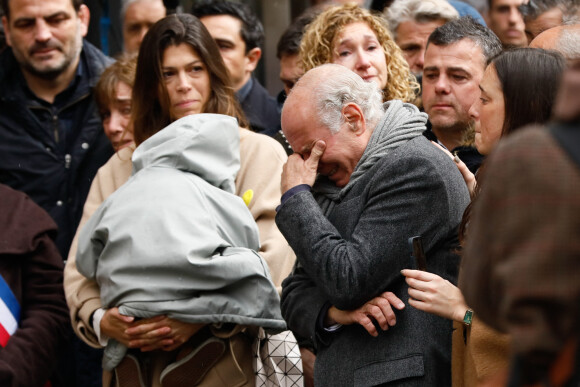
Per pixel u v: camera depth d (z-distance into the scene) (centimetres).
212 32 1005
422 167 567
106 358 685
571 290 320
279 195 730
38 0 933
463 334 555
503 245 332
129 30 1077
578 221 319
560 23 727
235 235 677
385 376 566
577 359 327
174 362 669
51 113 935
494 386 360
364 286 562
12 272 762
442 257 570
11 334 745
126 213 664
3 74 940
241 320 652
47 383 785
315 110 590
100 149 930
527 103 511
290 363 685
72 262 750
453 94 737
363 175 584
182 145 683
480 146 552
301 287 619
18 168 916
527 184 327
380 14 949
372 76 779
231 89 788
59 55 937
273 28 1324
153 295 646
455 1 1007
